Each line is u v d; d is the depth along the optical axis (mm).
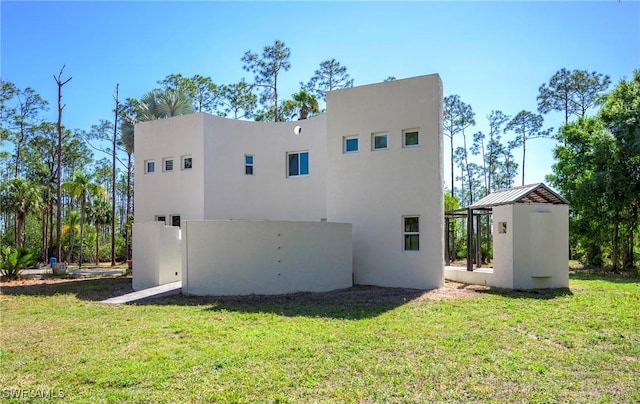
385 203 14656
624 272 21594
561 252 13742
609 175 20688
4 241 39062
